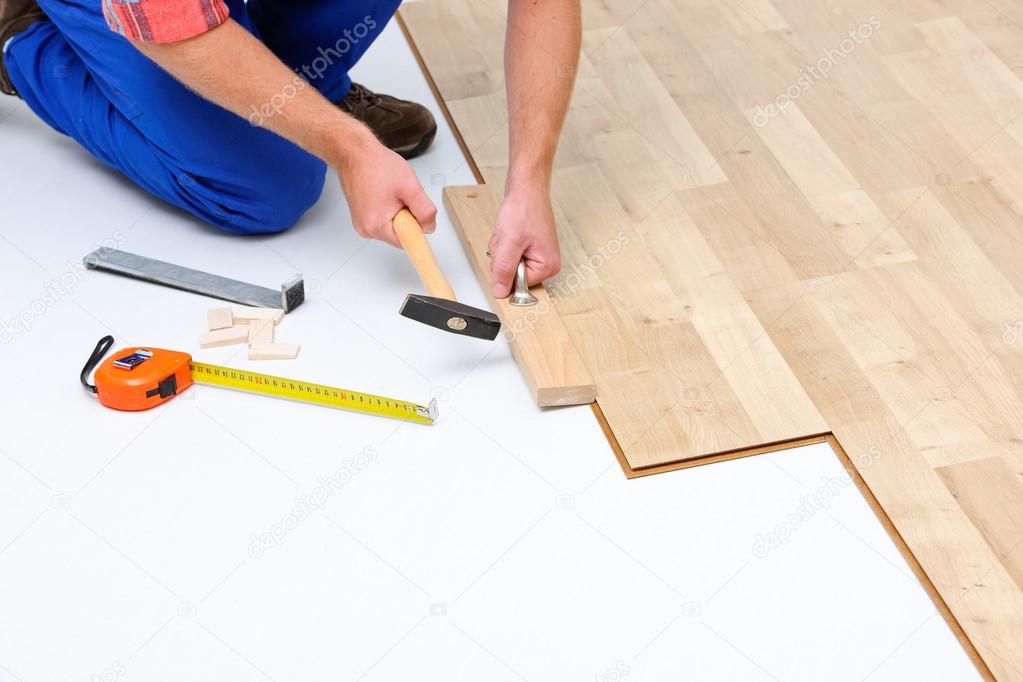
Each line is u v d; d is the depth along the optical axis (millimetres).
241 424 1855
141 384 1844
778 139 2428
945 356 1931
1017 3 2836
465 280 2133
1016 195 2273
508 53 1999
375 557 1653
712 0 2859
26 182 2355
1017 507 1682
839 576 1608
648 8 2836
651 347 1956
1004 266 2111
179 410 1883
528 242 1941
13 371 1947
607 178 2328
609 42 2721
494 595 1602
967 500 1693
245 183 2105
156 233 2240
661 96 2553
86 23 1995
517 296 1982
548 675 1505
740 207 2254
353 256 2195
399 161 1876
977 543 1635
